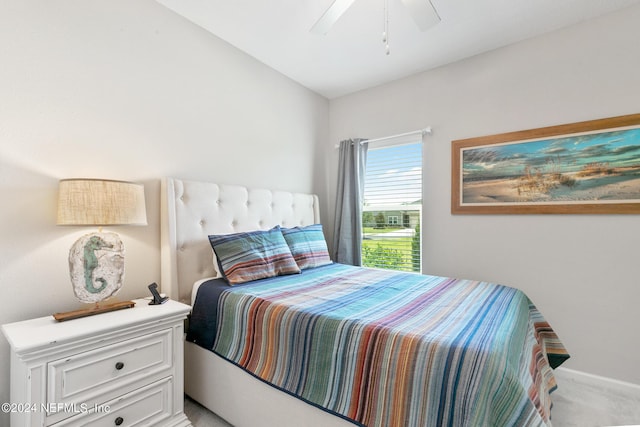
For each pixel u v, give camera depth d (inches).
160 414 56.5
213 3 77.2
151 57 76.0
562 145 84.6
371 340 44.2
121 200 58.0
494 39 91.0
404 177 116.3
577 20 82.0
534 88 89.1
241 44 95.6
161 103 78.2
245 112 100.7
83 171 64.1
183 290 78.0
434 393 37.3
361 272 92.3
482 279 98.0
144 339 54.4
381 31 87.7
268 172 109.1
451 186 103.8
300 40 93.1
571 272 84.0
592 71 81.0
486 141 96.7
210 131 90.0
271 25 86.0
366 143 125.3
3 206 54.4
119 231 69.9
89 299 56.3
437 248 106.9
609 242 79.0
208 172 89.4
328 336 48.6
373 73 113.1
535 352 56.4
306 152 125.9
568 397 73.4
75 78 63.0
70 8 62.3
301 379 50.3
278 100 113.0
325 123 136.6
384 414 40.6
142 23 74.3
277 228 96.6
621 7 76.9
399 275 87.7
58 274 60.4
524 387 37.4
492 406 33.6
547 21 82.5
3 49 54.3
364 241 127.6
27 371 42.0
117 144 69.7
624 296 77.2
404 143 114.9
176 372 59.3
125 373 51.6
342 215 125.5
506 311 54.3
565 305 84.8
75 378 45.9
